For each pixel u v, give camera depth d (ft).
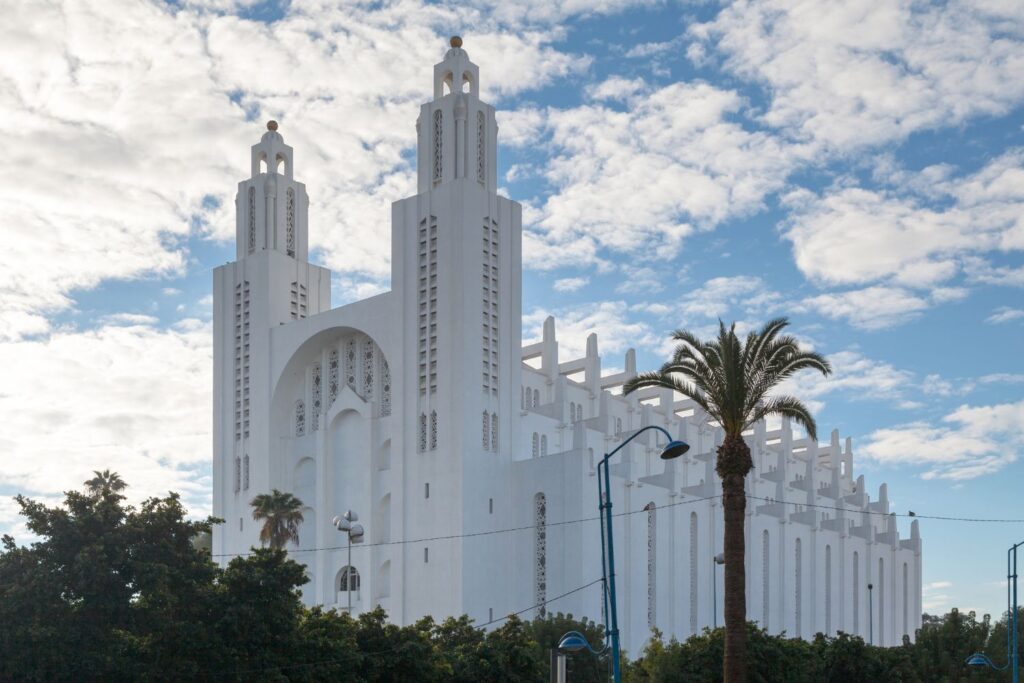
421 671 224.74
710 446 454.81
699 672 261.65
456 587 330.34
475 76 366.22
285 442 385.09
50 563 192.24
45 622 188.96
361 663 218.18
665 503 370.73
